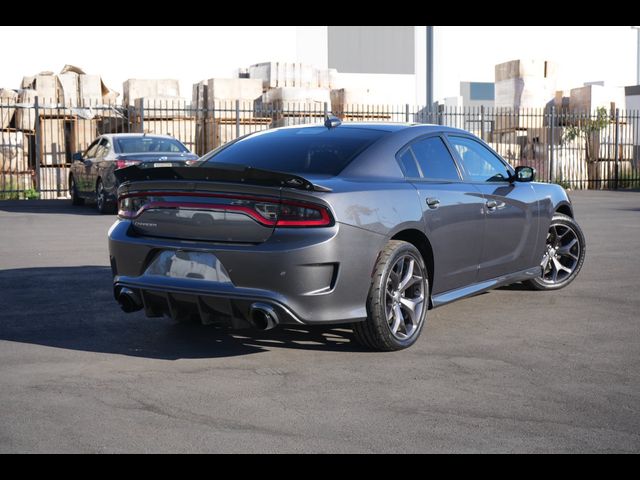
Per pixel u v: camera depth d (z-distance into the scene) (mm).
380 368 4523
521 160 22234
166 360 4684
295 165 4957
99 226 12133
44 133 18938
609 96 22781
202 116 20250
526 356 4781
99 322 5676
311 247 4352
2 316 5848
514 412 3770
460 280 5500
